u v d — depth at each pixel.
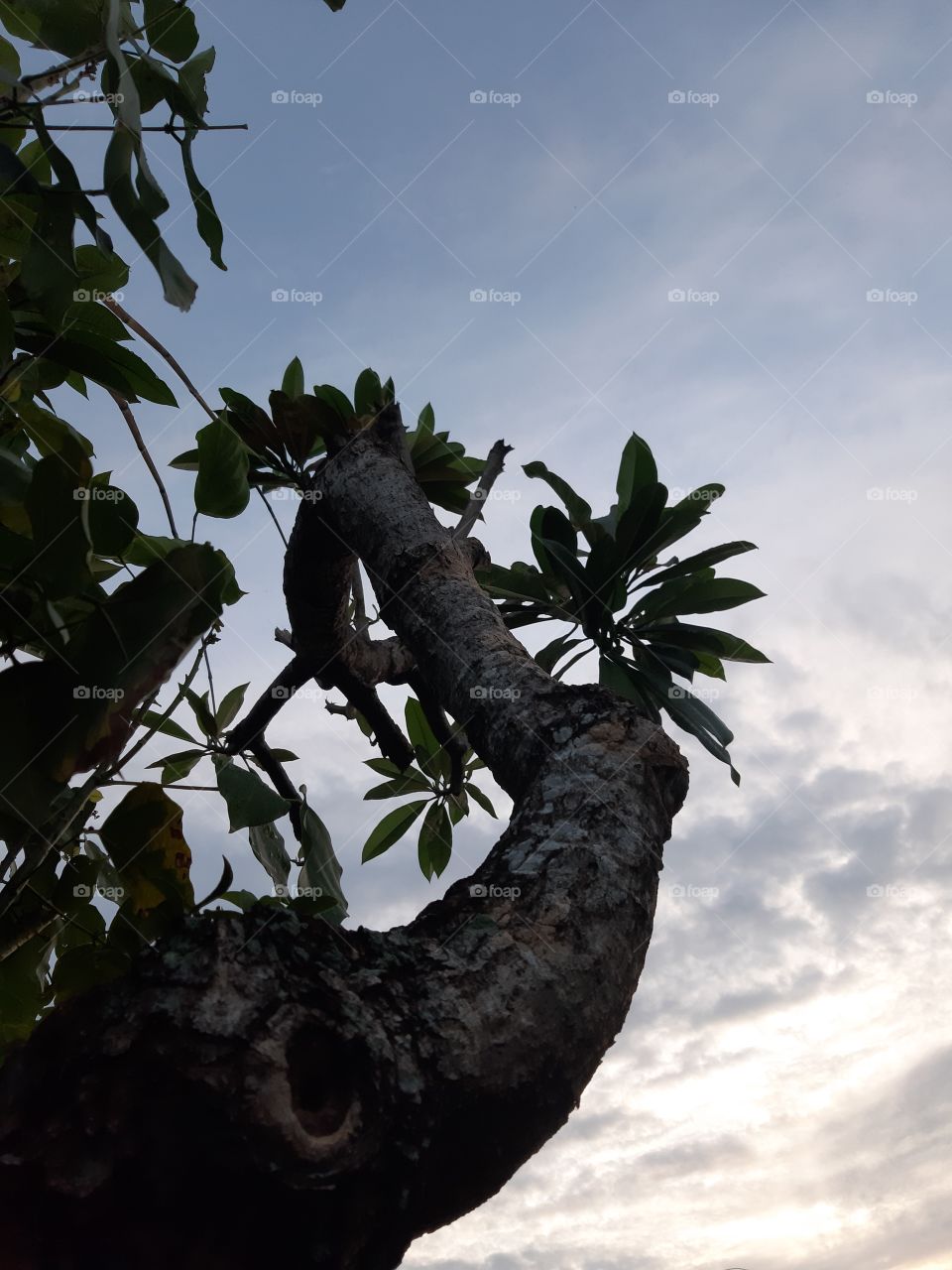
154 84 1.08
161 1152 0.70
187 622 0.89
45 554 0.84
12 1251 0.69
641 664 2.22
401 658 2.18
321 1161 0.70
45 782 0.81
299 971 0.76
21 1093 0.71
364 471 1.72
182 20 1.19
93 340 1.18
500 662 1.29
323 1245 0.72
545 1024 0.81
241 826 1.25
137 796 1.12
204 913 0.80
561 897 0.90
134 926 1.07
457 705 1.31
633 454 2.44
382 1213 0.75
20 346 1.18
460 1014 0.79
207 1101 0.70
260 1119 0.70
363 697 2.19
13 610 0.90
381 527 1.60
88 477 0.88
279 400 1.91
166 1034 0.71
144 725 1.12
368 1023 0.75
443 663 1.37
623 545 2.12
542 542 2.12
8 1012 1.17
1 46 1.27
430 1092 0.75
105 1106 0.70
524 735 1.16
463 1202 0.80
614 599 2.25
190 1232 0.71
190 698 1.75
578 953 0.86
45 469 0.85
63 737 0.82
